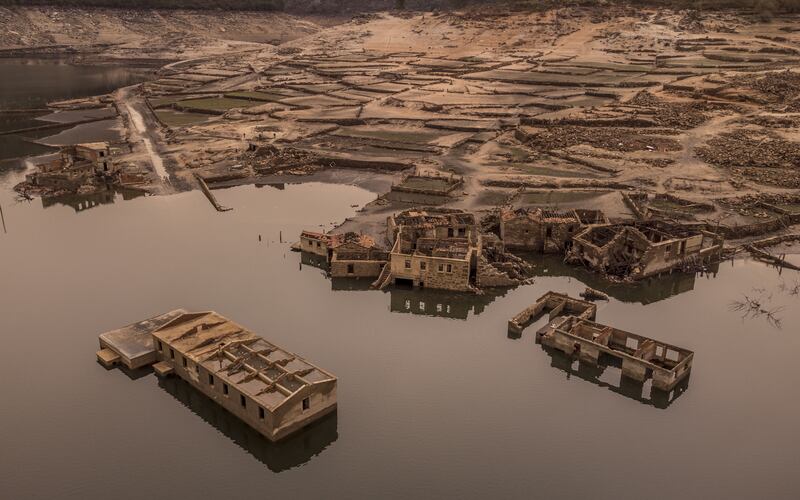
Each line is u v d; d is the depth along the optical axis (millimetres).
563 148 160375
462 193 131250
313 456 64938
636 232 95938
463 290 92000
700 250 100000
